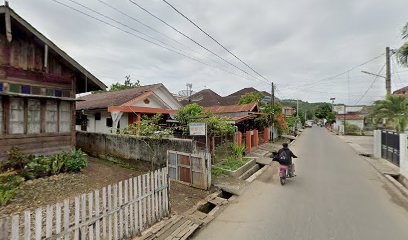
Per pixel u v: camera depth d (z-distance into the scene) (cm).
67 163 788
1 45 750
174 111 1579
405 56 1155
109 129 1434
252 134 1623
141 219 468
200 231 501
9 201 555
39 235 300
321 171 1081
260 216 578
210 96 3512
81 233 354
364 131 3734
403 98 1839
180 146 838
